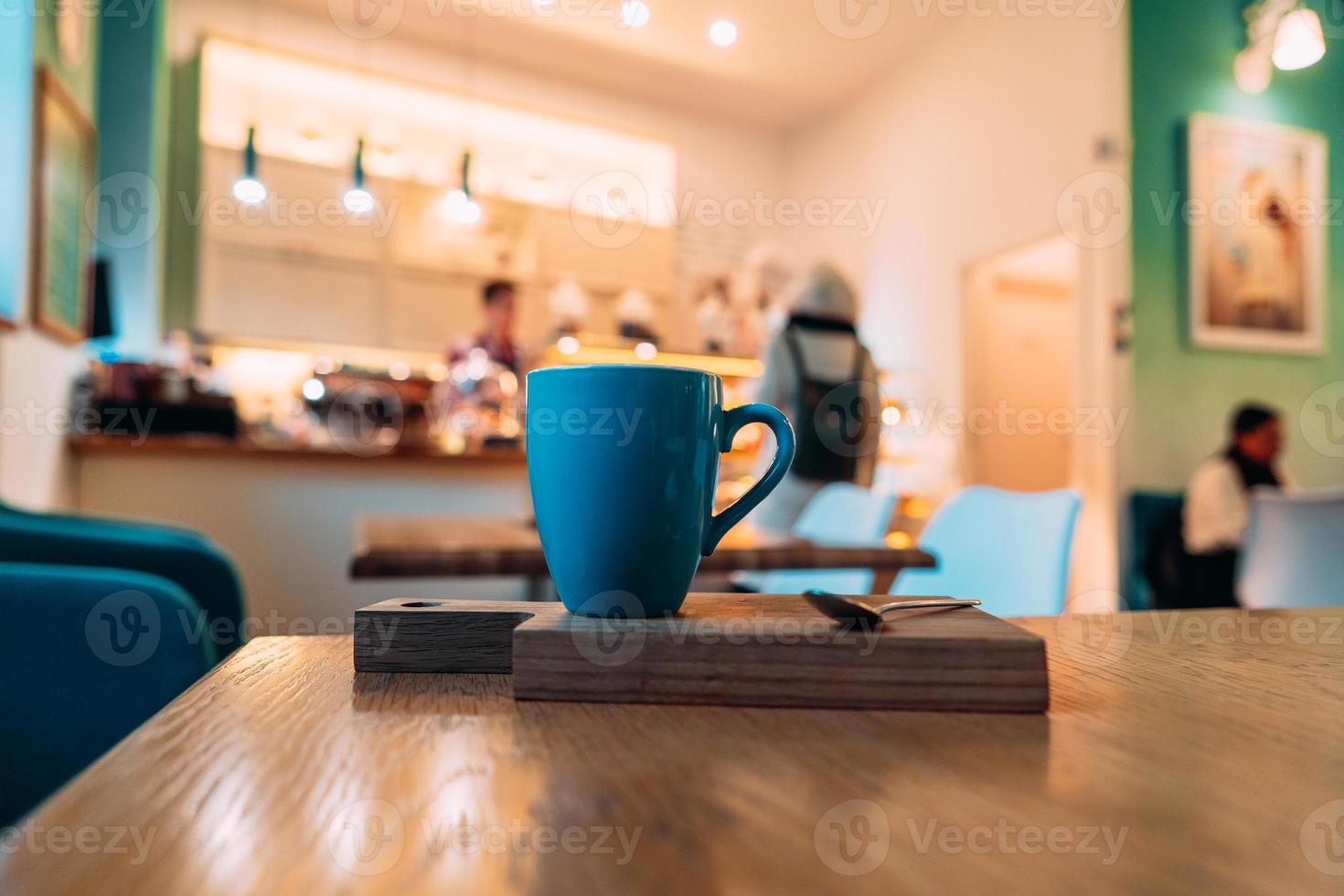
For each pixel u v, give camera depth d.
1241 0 3.87
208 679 0.49
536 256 5.10
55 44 2.48
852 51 4.95
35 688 1.03
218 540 2.62
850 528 2.03
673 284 5.49
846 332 2.51
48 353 2.40
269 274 4.48
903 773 0.34
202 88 4.32
